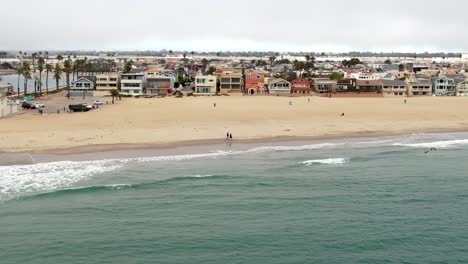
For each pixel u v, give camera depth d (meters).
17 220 47.47
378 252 41.56
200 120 101.00
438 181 62.28
